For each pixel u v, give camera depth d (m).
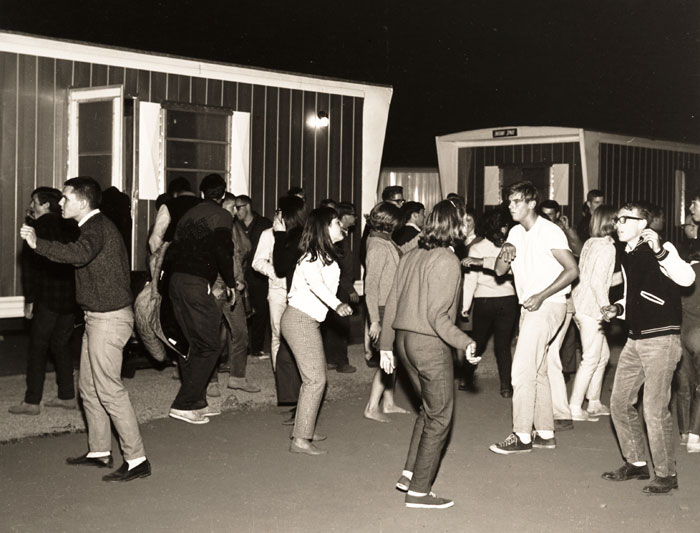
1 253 9.91
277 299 10.19
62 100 10.36
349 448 7.77
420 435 6.41
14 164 10.00
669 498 6.44
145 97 10.96
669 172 16.45
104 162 10.33
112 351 6.55
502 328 10.05
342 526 5.72
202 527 5.66
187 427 8.40
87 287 6.51
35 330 8.19
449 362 6.12
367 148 13.14
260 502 6.20
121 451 6.70
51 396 9.06
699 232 7.78
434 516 5.96
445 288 6.02
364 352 12.39
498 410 9.50
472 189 15.84
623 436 6.90
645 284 6.54
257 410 9.26
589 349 8.98
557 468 7.24
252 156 11.98
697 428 7.74
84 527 5.62
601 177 14.78
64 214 6.51
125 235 9.94
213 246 8.13
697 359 7.70
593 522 5.88
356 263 13.09
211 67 11.52
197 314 8.10
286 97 12.27
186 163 11.30
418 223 9.84
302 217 8.44
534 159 15.14
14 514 5.86
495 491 6.57
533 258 7.75
